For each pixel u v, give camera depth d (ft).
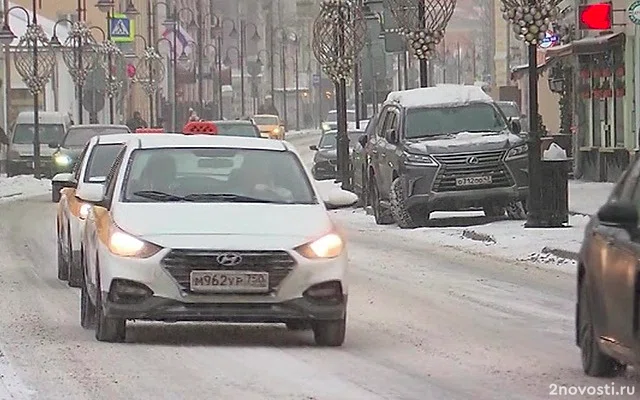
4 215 221.05
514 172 171.22
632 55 239.71
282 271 77.71
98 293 81.41
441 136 175.42
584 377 69.82
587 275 69.62
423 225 179.42
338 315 79.05
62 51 400.88
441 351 79.46
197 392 65.10
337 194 88.02
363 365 73.82
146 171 86.12
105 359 75.56
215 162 87.35
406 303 104.17
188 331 88.12
